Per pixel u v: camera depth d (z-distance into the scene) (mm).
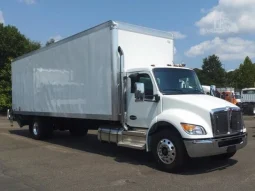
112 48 8797
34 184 6633
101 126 9672
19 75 14727
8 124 21281
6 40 33875
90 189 6230
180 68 8773
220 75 94250
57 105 11531
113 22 8758
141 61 9320
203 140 6910
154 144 7734
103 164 8359
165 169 7488
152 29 9625
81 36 10062
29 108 13695
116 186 6391
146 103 8273
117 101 8836
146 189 6164
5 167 8180
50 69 11930
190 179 6812
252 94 33188
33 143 12188
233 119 7457
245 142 7781
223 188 6145
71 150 10555
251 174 7156
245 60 60594
